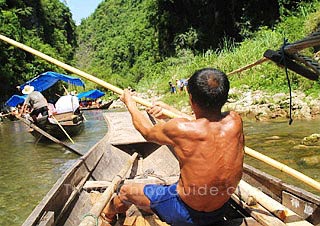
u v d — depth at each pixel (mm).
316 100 13242
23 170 8406
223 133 2566
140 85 34188
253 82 16391
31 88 11352
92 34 94000
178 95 21375
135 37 51719
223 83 2568
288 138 10000
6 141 12648
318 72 2014
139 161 5871
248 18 26719
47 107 11266
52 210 3312
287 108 13523
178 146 2609
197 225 2711
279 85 15211
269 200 3227
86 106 27500
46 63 29172
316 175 6793
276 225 2797
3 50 24656
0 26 25625
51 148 10766
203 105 2584
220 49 27656
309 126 11484
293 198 3387
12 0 31938
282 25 21203
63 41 48469
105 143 5980
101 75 56312
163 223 3600
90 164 4969
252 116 14133
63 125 11336
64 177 3855
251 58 19016
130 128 7164
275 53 2230
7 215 5793
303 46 2014
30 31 33938
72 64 48094
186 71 25047
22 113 11156
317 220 3062
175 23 33781
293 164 7539
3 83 24469
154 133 2756
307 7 21562
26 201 6375
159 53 37312
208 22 30766
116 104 29406
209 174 2531
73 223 3680
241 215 3479
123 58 57000
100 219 3494
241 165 2629
